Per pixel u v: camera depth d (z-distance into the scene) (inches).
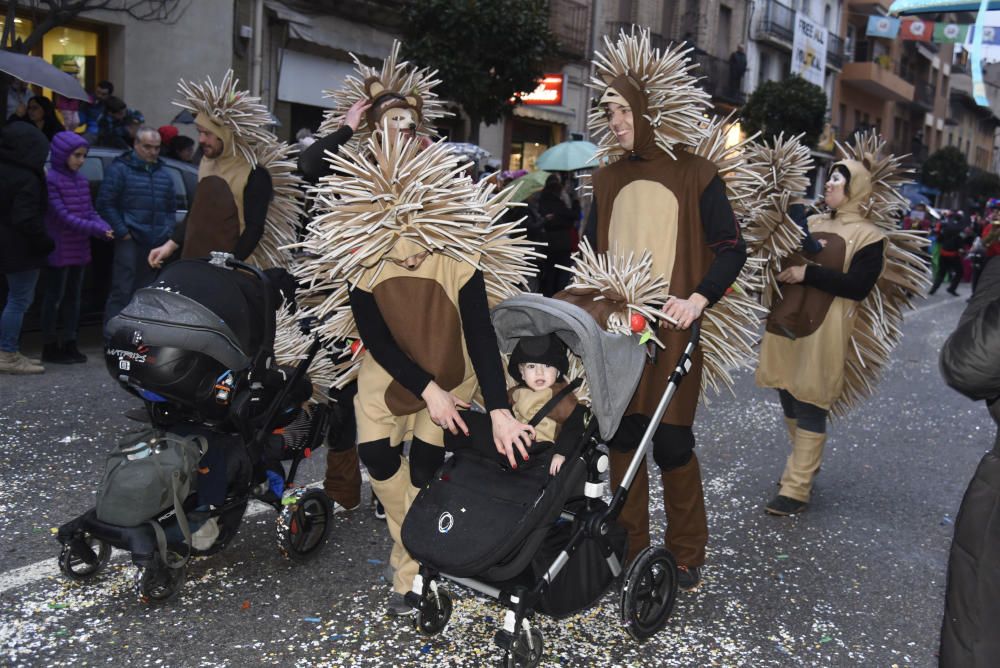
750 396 308.2
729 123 146.3
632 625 126.1
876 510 197.9
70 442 208.7
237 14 546.0
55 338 284.2
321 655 122.3
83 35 474.6
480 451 120.0
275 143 195.6
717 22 1112.2
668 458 142.9
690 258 138.0
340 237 115.5
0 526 159.2
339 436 164.2
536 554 115.9
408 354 117.6
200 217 191.5
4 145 252.7
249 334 138.8
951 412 304.5
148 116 497.7
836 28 1475.1
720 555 166.6
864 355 198.8
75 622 127.4
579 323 115.9
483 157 327.6
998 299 79.1
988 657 78.4
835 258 183.5
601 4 896.3
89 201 279.1
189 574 145.2
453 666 121.2
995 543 78.5
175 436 134.1
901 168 194.9
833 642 134.7
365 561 153.9
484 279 126.6
